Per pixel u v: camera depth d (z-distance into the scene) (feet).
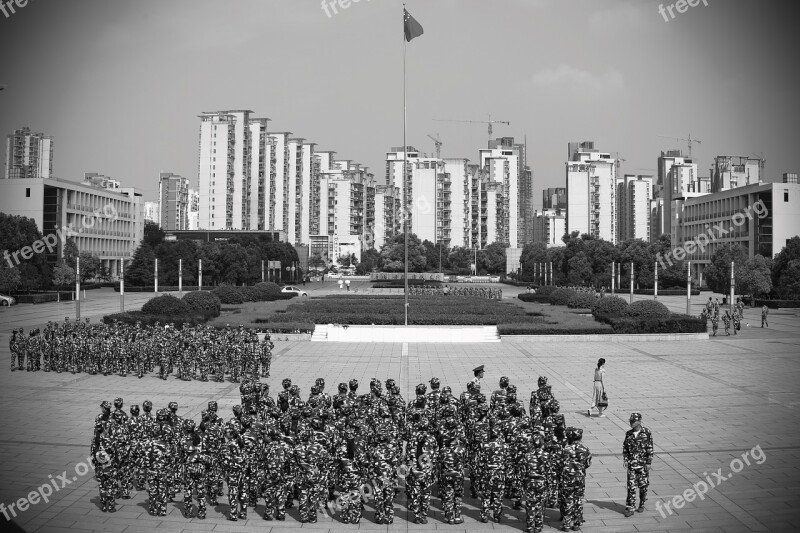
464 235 589.32
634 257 345.31
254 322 147.23
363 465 47.47
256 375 93.15
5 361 111.04
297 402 55.83
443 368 103.40
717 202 342.44
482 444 48.91
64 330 103.60
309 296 256.52
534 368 103.76
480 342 134.72
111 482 48.06
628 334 137.69
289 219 545.03
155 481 47.44
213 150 470.80
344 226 611.88
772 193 287.48
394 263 465.47
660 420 72.02
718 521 46.32
